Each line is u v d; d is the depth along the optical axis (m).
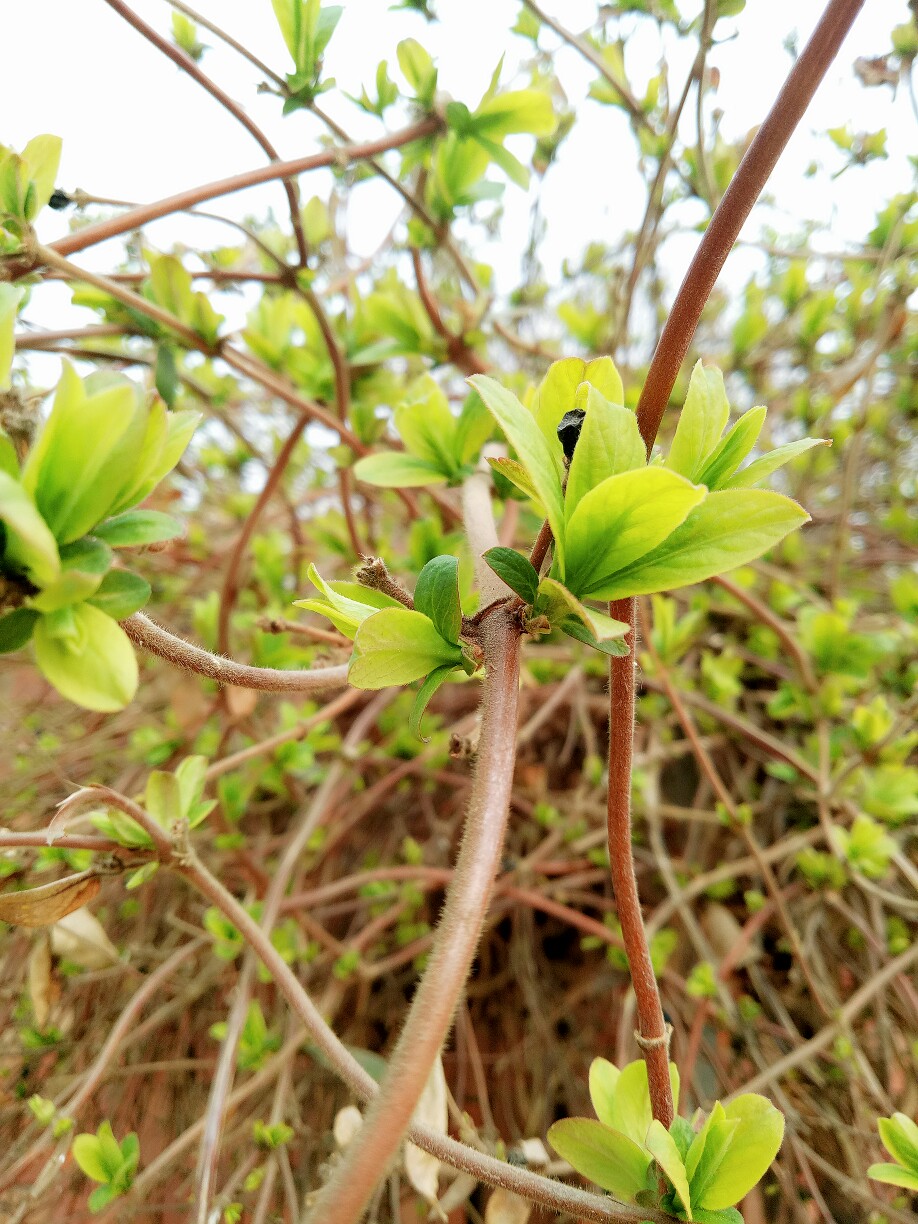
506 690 0.10
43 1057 0.25
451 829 0.33
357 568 0.11
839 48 0.08
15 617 0.09
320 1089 0.26
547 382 0.11
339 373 0.24
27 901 0.14
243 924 0.15
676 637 0.25
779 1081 0.24
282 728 0.27
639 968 0.11
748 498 0.10
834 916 0.28
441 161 0.21
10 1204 0.22
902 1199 0.21
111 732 0.33
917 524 0.34
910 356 0.33
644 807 0.28
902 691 0.28
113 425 0.09
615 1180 0.12
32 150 0.16
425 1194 0.15
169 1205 0.23
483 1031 0.31
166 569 0.36
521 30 0.26
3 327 0.10
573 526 0.09
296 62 0.17
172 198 0.18
